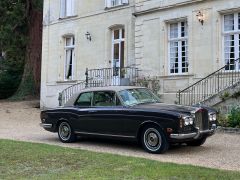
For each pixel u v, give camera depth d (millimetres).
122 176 6793
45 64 27422
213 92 17250
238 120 13836
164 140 9469
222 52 17562
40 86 30297
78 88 24234
